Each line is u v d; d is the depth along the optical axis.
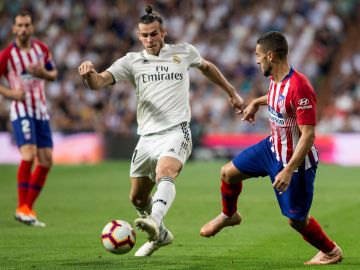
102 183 38.84
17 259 17.64
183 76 17.80
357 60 58.91
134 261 17.23
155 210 16.00
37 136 25.45
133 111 56.25
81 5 64.00
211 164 50.28
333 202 30.05
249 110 18.27
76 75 59.56
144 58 17.72
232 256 18.12
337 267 16.11
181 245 20.03
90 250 19.14
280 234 21.97
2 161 52.53
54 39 62.50
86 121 56.69
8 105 53.12
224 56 59.62
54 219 25.83
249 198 31.89
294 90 15.52
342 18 63.59
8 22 64.06
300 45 60.12
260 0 63.12
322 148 50.56
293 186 16.06
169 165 16.81
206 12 63.12
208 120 54.72
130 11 63.59
